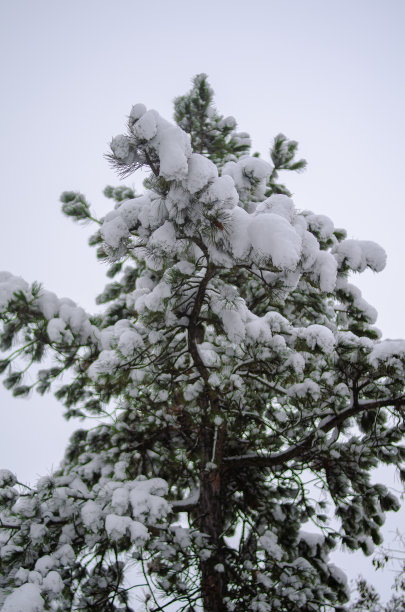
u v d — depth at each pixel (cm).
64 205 653
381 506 668
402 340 527
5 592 401
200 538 536
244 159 598
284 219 396
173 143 358
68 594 504
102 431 752
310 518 717
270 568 586
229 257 421
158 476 719
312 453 639
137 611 519
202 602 552
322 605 564
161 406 653
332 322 821
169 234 407
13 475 506
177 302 553
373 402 572
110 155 374
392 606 1010
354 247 619
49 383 738
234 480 743
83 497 535
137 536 421
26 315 571
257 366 599
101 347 619
